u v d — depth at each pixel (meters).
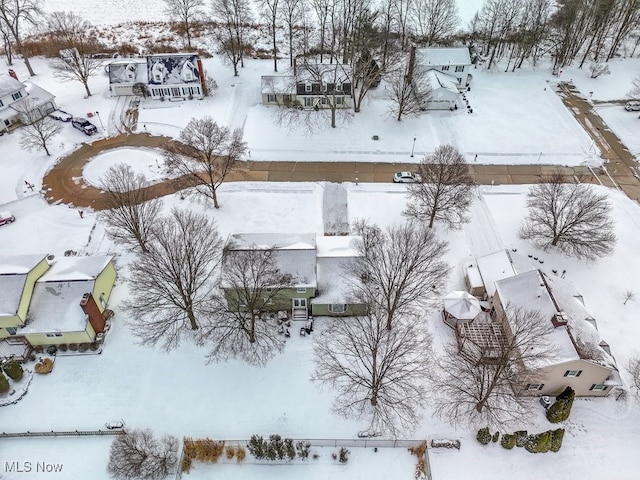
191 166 73.56
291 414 46.25
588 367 44.09
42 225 64.94
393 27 102.38
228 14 96.94
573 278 58.25
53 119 83.19
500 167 74.94
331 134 80.31
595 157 77.00
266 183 71.25
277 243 53.53
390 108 85.81
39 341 50.66
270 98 85.62
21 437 45.03
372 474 42.81
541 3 95.56
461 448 44.06
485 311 53.62
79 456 43.91
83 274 51.97
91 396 47.72
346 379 48.34
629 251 61.62
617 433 45.44
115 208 61.06
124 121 83.56
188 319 52.78
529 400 47.31
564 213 60.84
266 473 42.97
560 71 97.44
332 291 51.72
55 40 102.06
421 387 47.00
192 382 48.59
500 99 89.88
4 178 72.12
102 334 51.78
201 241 51.91
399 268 48.97
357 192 69.94
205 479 42.59
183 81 86.12
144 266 52.53
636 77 95.81
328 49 101.31
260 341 51.19
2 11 89.88
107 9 124.94
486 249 61.78
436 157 65.44
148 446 42.66
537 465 43.38
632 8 96.00
